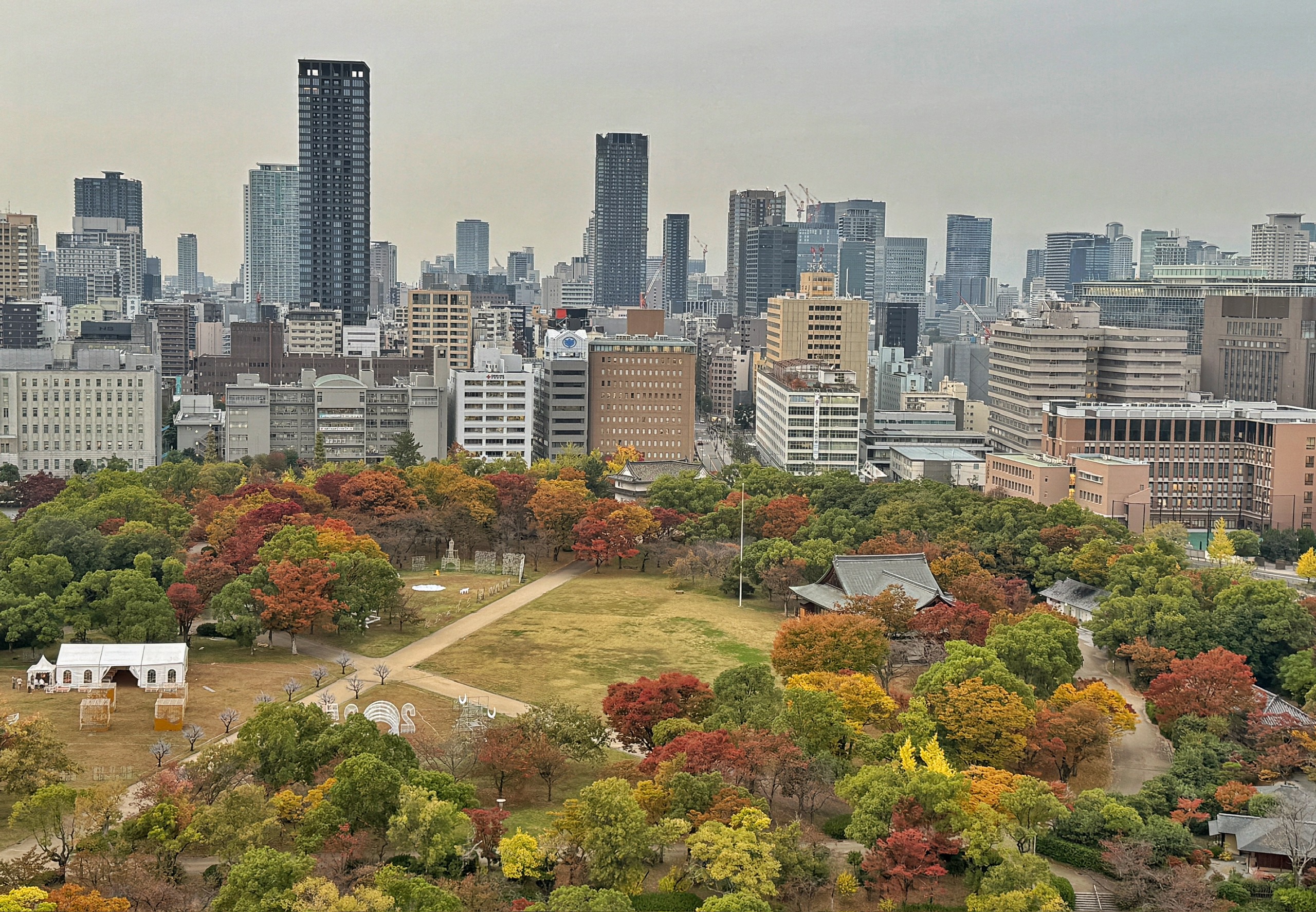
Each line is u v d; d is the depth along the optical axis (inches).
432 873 6633.9
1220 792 7701.8
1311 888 6835.6
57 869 6688.0
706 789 7170.3
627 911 6176.2
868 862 6737.2
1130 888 6766.7
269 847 6712.6
